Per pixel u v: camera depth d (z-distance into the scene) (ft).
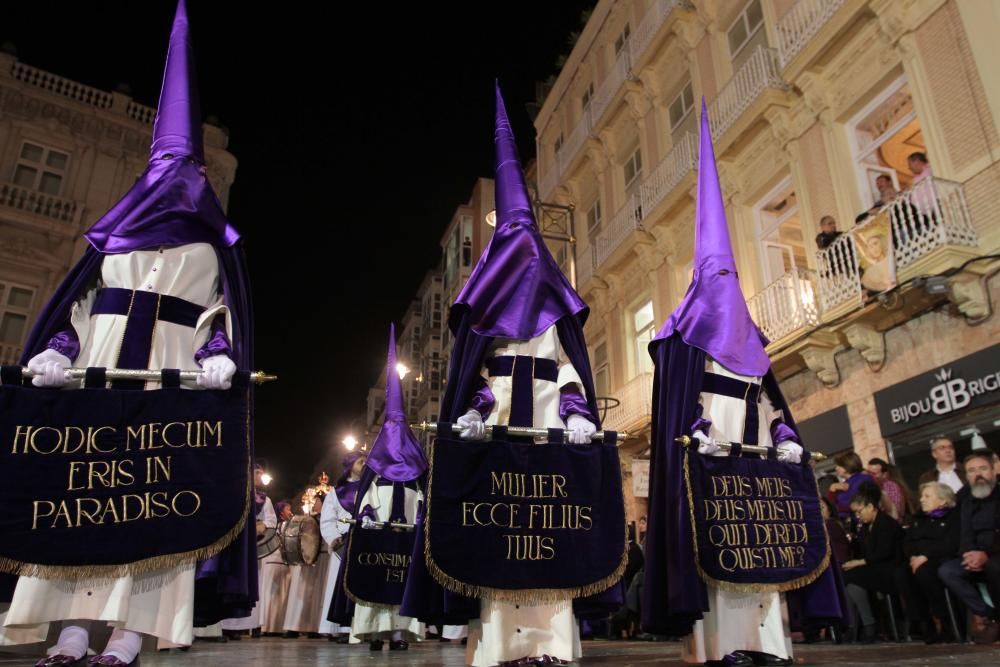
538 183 80.12
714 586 12.60
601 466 12.57
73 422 9.87
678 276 52.19
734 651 12.89
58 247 70.79
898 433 32.55
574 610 12.46
